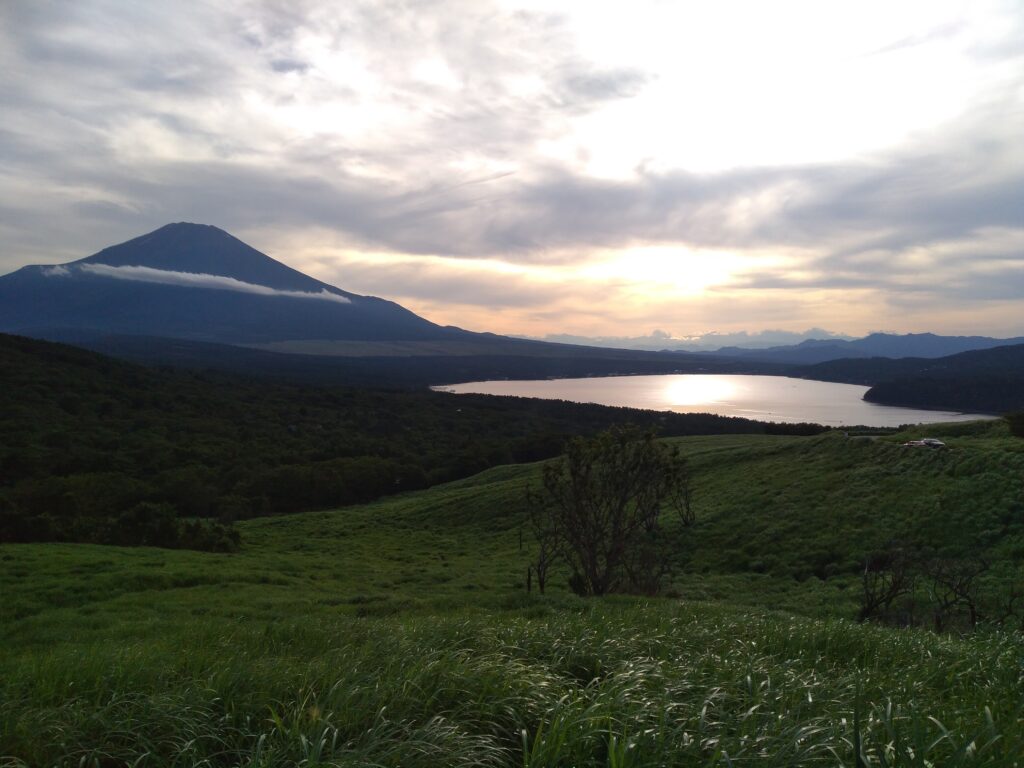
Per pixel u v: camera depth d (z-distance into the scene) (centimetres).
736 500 2919
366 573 2359
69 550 2300
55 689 435
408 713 376
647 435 1753
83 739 352
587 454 1723
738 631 689
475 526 3659
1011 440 2930
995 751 287
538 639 575
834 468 3044
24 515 2755
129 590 1727
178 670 494
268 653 637
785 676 450
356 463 5856
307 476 5322
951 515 2191
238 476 5466
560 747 304
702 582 2119
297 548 3256
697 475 3603
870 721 319
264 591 1780
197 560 2306
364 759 296
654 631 659
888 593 1449
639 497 1750
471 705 385
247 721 360
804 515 2553
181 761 329
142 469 5256
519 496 3931
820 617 1524
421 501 4619
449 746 317
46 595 1583
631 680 412
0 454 4791
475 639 583
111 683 451
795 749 292
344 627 780
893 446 3059
